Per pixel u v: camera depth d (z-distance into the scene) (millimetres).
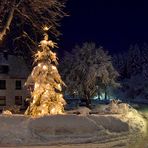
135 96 112938
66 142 21188
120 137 24359
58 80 28547
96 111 44688
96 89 62000
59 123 23875
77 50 63781
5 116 24703
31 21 29781
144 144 20766
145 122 39906
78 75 62438
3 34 30047
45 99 27656
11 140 20953
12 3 28859
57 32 30125
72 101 68062
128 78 132250
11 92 60562
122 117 37062
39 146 19734
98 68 61844
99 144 20672
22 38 31094
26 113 27969
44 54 28516
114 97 107000
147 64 122938
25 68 62156
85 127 24453
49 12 29766
